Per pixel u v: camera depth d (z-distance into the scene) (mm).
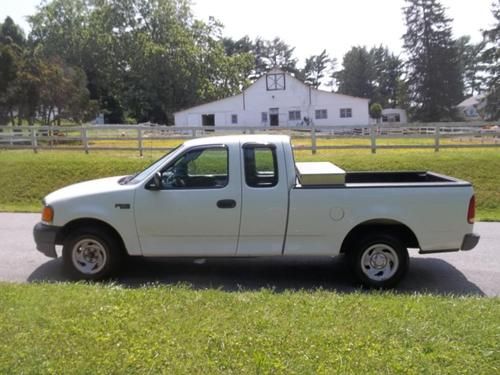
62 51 56438
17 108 35375
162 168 5734
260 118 46469
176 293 4570
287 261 6734
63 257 5836
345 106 45281
